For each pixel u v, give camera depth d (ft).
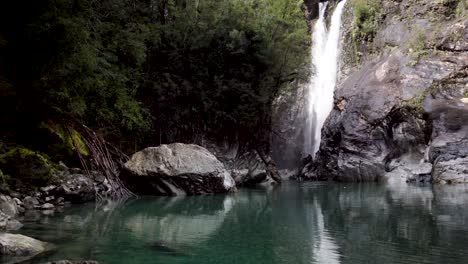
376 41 100.48
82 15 46.70
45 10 39.37
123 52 63.10
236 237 27.22
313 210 39.86
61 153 47.42
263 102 84.69
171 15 76.64
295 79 100.27
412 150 77.82
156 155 52.01
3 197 34.14
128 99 63.62
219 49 79.46
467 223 31.32
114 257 21.77
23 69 42.68
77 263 19.17
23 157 38.81
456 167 69.15
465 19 84.79
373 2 104.01
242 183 72.95
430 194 53.21
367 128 82.33
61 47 40.78
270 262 21.13
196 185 52.42
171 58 74.38
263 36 81.76
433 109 76.54
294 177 94.68
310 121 105.91
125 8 65.00
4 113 43.78
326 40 115.14
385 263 20.63
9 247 21.40
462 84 78.64
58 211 36.83
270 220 34.22
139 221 33.14
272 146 96.43
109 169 49.42
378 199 48.65
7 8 39.93
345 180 81.56
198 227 31.01
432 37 86.48
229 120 83.05
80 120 53.62
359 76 93.35
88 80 48.16
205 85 78.64
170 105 75.00
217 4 82.33
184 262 21.11
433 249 23.34
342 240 26.11
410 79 82.48
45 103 45.75
